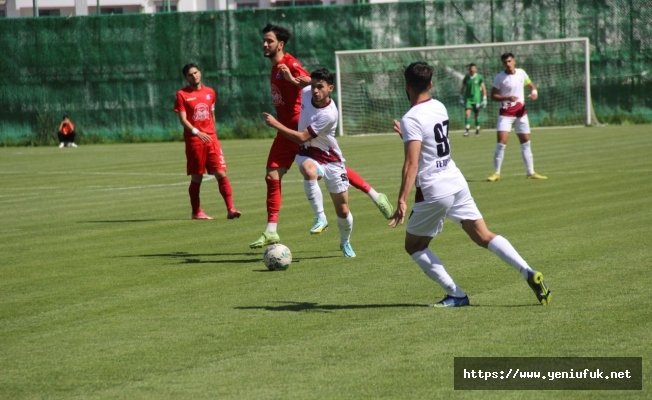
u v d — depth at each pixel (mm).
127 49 62875
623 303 12688
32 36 62906
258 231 21703
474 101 55688
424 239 12852
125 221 24078
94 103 63312
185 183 33969
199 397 9195
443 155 12484
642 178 29047
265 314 12852
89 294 14789
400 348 10773
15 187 34062
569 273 14945
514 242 18188
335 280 15328
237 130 63094
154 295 14562
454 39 63312
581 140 47531
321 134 17344
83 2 71750
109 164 43875
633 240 17875
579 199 24609
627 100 62406
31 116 63406
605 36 62406
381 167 37156
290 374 9875
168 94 63000
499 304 12984
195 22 62719
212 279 15844
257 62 62750
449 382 9461
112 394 9391
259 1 74625
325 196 28109
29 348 11391
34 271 17047
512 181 29875
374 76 62625
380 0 73812
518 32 63031
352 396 9086
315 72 16953
